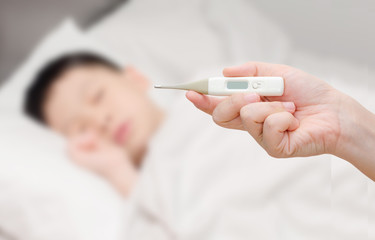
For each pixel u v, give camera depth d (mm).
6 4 1194
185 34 1341
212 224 988
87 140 1104
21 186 981
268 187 1009
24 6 1222
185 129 1142
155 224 1001
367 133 708
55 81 1188
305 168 1017
